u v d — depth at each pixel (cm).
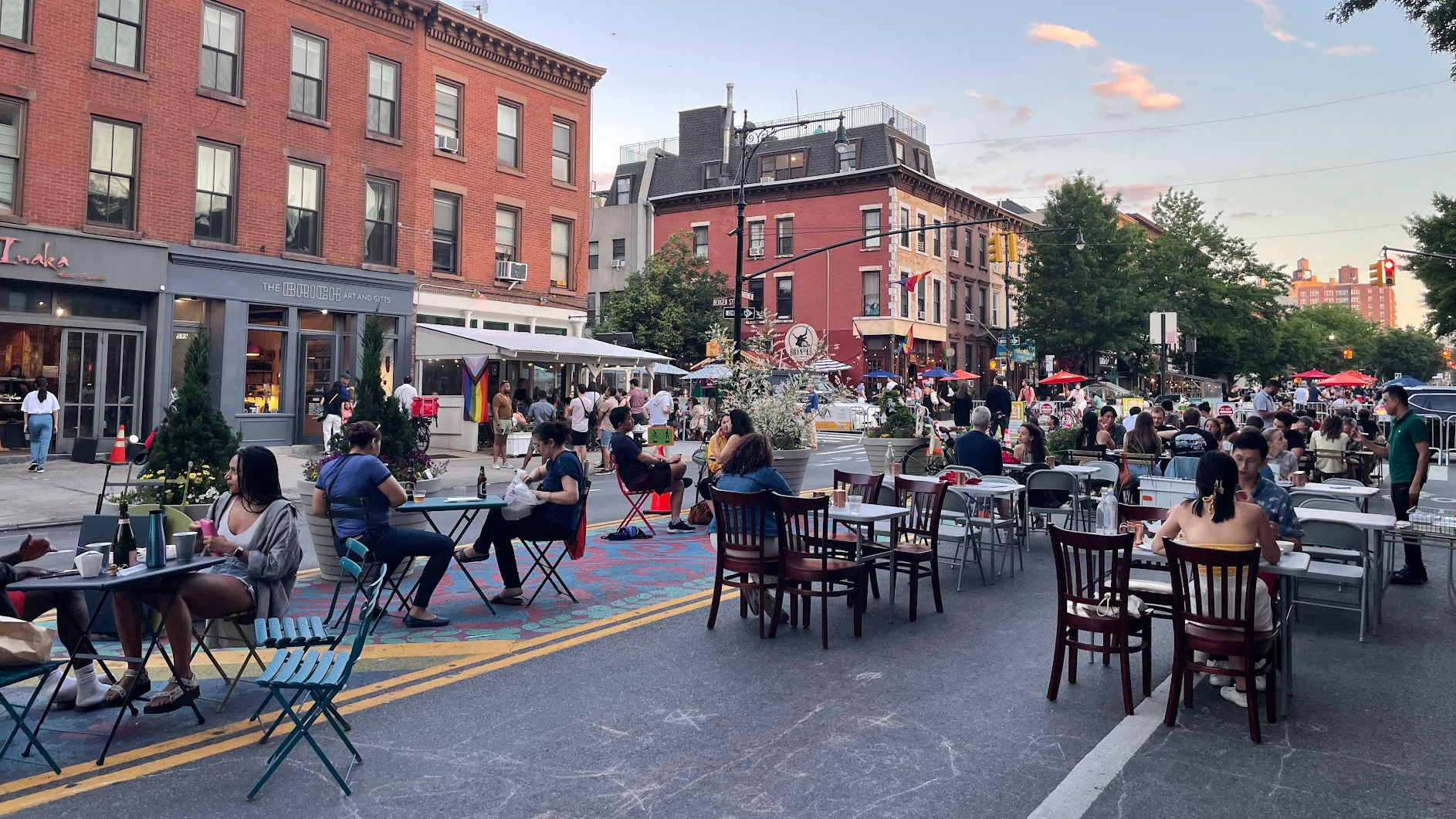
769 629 699
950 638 696
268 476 562
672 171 4991
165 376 1998
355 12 2333
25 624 441
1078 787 430
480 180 2662
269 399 2214
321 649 534
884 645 675
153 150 1967
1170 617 581
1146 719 522
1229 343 5888
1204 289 5728
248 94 2127
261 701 541
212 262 2058
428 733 492
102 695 531
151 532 496
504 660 626
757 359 1591
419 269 2498
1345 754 473
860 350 4403
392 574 718
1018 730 504
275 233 2186
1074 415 2911
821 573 671
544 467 805
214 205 2086
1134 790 429
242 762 453
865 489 823
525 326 2808
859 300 4441
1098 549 550
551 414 2212
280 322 2227
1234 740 493
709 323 3828
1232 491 542
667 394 2503
